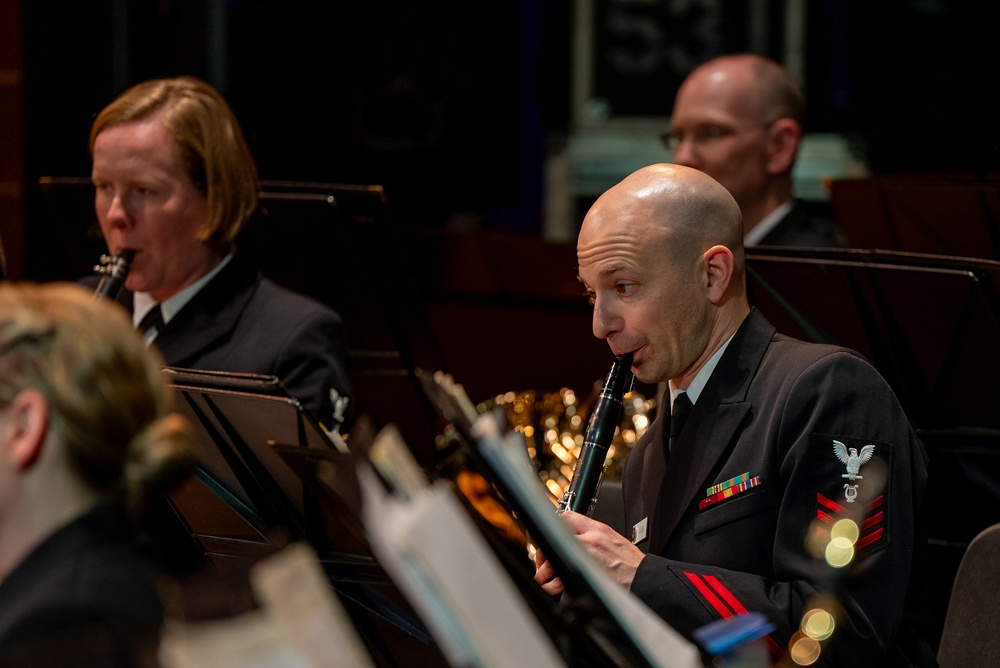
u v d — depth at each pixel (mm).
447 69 19469
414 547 3684
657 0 19984
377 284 10234
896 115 18500
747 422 7133
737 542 6965
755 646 4875
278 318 9211
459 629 3758
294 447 5574
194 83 9453
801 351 7223
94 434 4375
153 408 4562
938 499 9109
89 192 10227
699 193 7223
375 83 19156
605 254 7141
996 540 7355
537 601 5148
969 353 8453
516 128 19875
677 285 7113
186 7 14023
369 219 9898
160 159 9039
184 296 9359
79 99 13594
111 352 4461
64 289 4688
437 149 19500
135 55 13914
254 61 14117
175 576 7160
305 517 6758
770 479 6953
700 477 7141
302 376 8984
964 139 18031
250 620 3576
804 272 8703
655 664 4758
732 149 12227
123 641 3547
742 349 7316
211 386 6652
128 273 9117
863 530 6648
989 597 7293
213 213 9211
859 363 7078
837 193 10773
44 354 4402
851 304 8664
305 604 3404
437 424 10938
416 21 19203
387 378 10906
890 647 6676
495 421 4758
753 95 12219
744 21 19844
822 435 6832
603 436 7320
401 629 6699
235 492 6953
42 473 4406
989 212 9898
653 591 6664
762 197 12391
